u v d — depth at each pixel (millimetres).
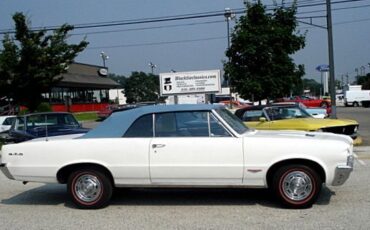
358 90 62969
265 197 7812
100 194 7391
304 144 6891
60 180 7590
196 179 7156
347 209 6844
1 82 21609
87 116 50000
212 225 6258
